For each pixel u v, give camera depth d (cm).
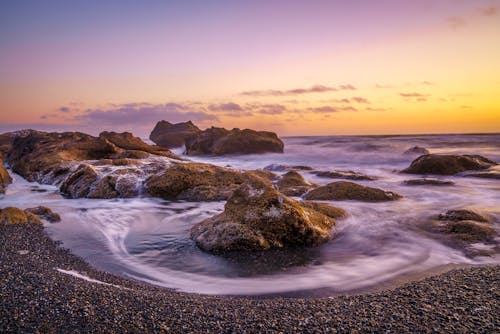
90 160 2303
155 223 1185
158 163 1836
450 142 5128
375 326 493
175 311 546
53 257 827
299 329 491
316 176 2142
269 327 498
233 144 4528
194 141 4950
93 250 905
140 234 1053
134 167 1814
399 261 811
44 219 1197
